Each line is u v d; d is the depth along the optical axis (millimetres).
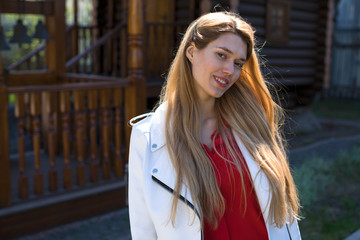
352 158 7129
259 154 1689
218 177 1643
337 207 5105
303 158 7516
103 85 4734
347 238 4086
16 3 5188
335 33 16938
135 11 4914
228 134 1731
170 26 7809
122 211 4902
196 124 1675
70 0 16969
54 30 5801
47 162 5793
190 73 1690
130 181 1695
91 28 8469
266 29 9688
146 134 1665
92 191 4691
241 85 1805
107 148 4930
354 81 15562
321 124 11227
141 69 5066
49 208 4355
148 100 8062
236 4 8594
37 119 4316
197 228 1560
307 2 11047
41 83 5770
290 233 1781
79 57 6809
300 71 11164
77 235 4262
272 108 1859
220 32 1584
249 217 1663
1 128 4062
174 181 1583
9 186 4141
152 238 1695
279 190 1663
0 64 4090
